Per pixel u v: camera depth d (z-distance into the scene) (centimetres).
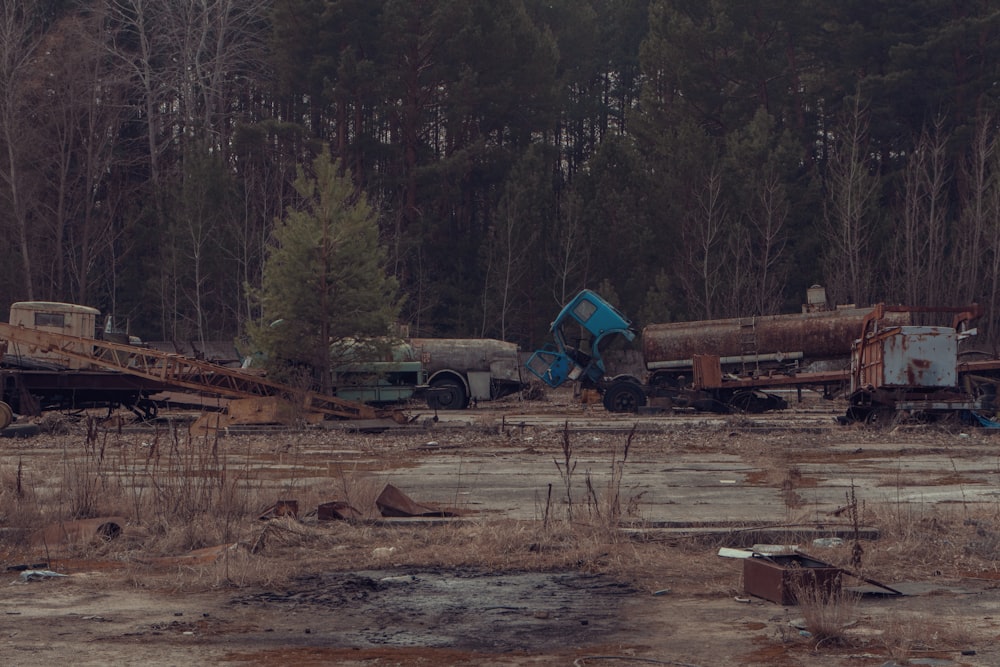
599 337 4397
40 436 2861
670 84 8606
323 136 8569
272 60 8212
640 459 2278
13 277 7156
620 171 7419
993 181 7250
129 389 3284
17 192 6969
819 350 4128
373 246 3578
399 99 7944
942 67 7881
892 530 1265
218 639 849
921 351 2986
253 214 7419
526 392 4916
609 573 1093
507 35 7994
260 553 1181
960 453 2388
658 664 773
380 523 1343
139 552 1210
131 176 8838
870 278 7062
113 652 809
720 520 1363
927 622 880
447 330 7725
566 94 9681
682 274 7175
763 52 8244
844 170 7462
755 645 822
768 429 2919
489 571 1107
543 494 1677
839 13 8200
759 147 7519
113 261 7494
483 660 787
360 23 7812
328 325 3475
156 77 8312
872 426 2986
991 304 6475
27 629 880
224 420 3100
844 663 769
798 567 991
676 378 4300
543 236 7375
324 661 784
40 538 1273
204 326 7225
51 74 7925
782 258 7375
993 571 1092
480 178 8481
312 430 2975
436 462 2222
